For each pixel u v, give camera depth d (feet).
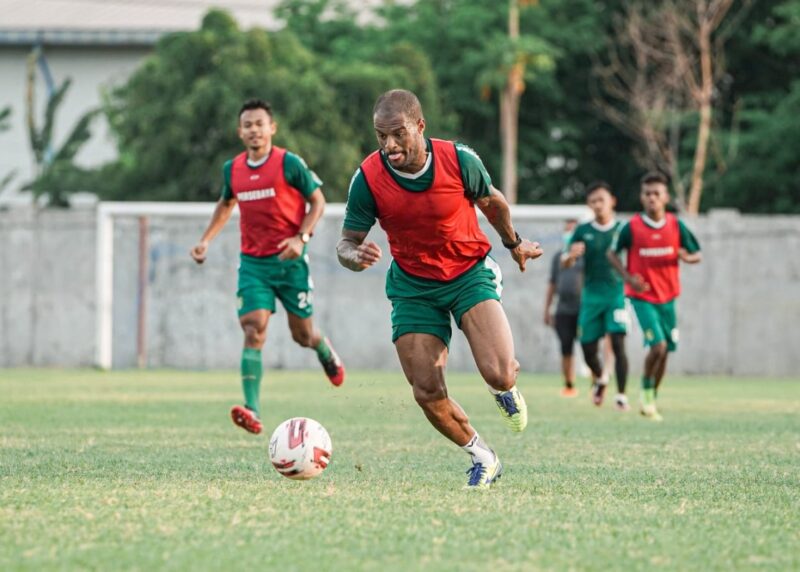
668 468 68.54
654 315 113.91
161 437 84.89
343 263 55.93
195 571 37.83
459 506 51.55
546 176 349.61
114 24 405.59
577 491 57.36
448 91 330.34
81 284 216.54
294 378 177.88
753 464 71.31
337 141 275.18
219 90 269.23
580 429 96.73
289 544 42.39
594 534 45.16
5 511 48.91
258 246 90.94
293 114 269.85
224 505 51.08
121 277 209.77
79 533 44.01
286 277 91.25
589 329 126.41
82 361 217.15
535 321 207.41
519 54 309.22
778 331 211.00
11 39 394.32
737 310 212.02
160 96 280.51
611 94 345.31
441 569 38.52
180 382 162.81
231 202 93.30
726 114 344.69
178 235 209.56
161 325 210.38
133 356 209.97
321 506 51.13
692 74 319.27
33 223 217.77
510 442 84.74
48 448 75.66
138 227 209.56
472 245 57.31
